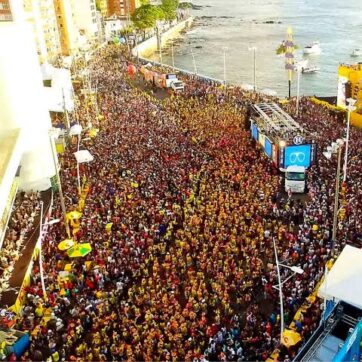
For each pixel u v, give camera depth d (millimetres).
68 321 30656
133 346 27906
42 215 43188
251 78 121500
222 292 32000
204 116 70875
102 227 40281
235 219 39750
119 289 32875
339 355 22000
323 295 26188
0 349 27234
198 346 27812
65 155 57250
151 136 62656
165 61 146750
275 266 34031
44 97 50656
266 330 28469
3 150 43000
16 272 34938
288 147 50000
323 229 38281
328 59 137500
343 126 66500
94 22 155750
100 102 79562
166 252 37281
